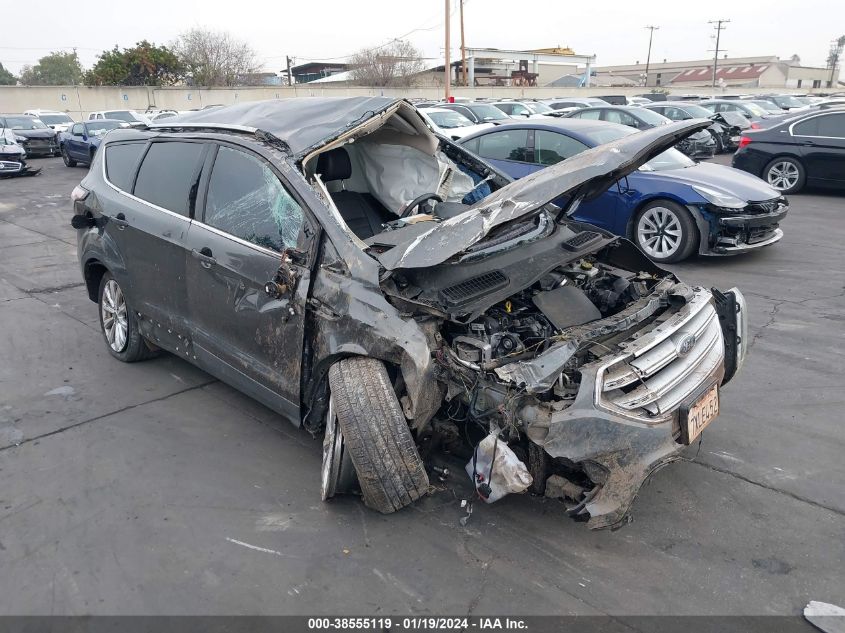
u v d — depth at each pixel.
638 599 2.69
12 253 9.07
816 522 3.15
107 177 4.95
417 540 3.07
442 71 59.19
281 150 3.66
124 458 3.82
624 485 2.68
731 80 88.88
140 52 40.97
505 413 2.79
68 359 5.29
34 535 3.15
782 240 8.88
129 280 4.66
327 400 3.47
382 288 3.05
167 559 2.98
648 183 7.62
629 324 3.20
